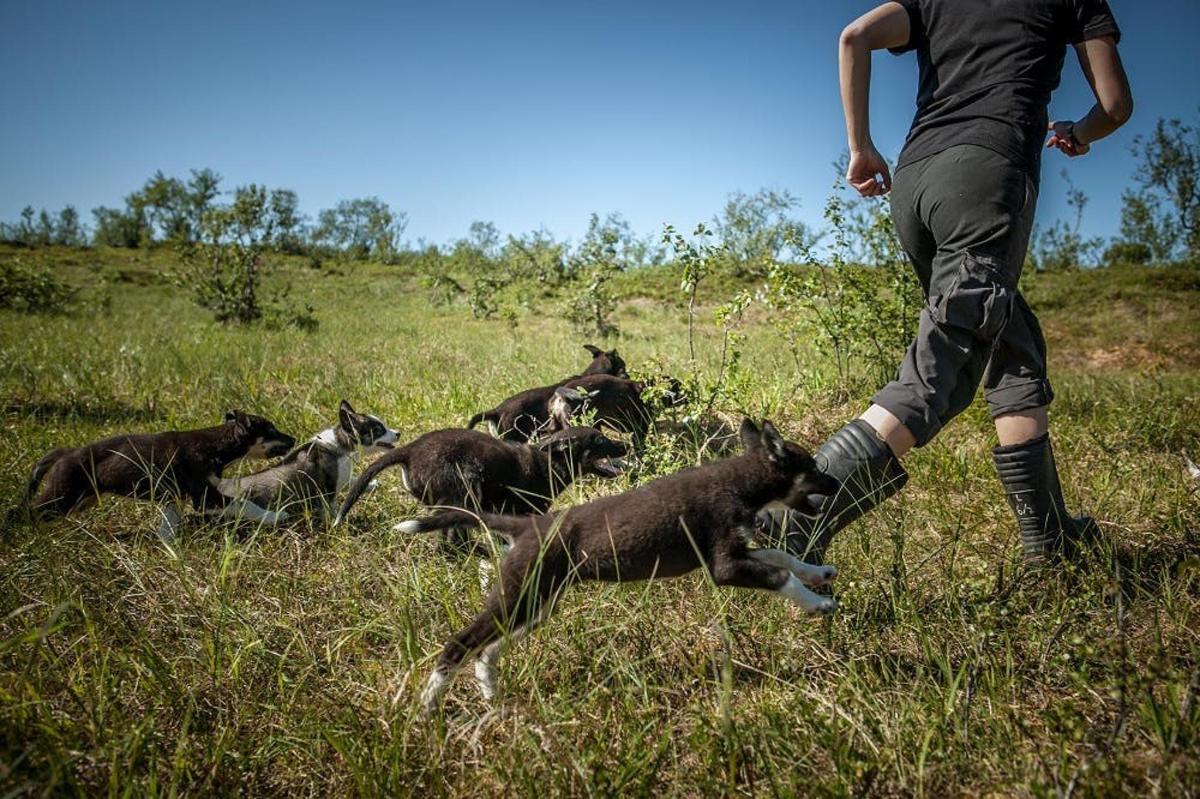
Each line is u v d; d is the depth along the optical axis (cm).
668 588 418
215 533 536
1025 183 379
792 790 269
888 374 853
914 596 396
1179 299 1933
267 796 295
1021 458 405
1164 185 2572
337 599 424
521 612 350
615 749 303
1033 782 258
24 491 539
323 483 611
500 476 543
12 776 265
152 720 300
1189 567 362
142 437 573
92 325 1908
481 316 2305
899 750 287
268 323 1939
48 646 352
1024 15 381
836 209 873
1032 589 398
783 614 388
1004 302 377
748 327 1736
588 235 2708
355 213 8094
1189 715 284
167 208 6838
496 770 285
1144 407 778
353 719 314
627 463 593
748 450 392
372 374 1084
